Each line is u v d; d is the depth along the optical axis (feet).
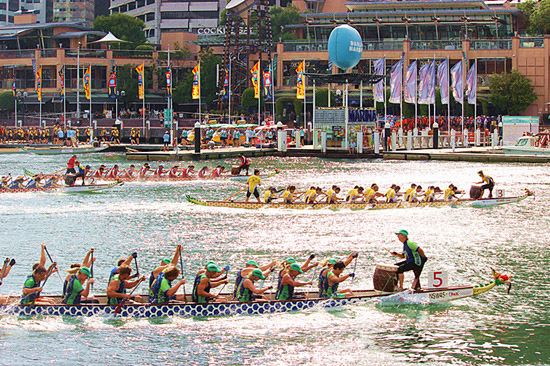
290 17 625.82
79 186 216.74
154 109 598.75
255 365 77.41
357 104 501.56
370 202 179.93
